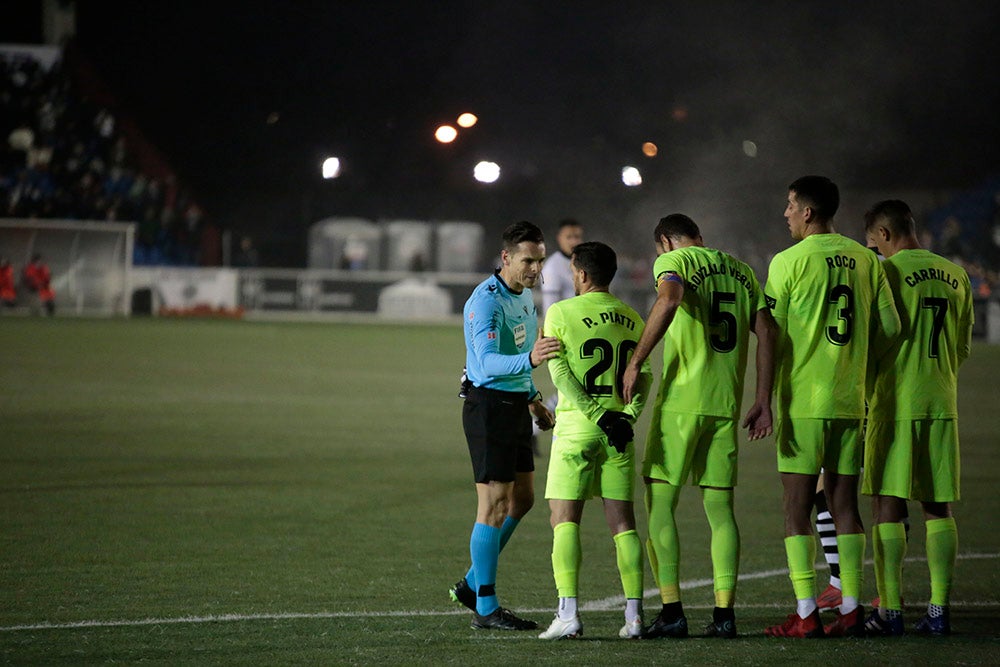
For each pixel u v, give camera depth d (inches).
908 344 653.9
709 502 641.0
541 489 1163.3
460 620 658.2
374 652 577.0
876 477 658.2
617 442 607.5
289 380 2165.4
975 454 1423.5
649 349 612.1
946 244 4197.8
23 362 2340.1
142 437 1432.1
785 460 641.0
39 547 844.6
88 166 4372.5
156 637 605.6
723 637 620.4
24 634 611.2
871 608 719.7
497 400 651.5
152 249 4360.2
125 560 808.3
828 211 654.5
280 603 694.5
